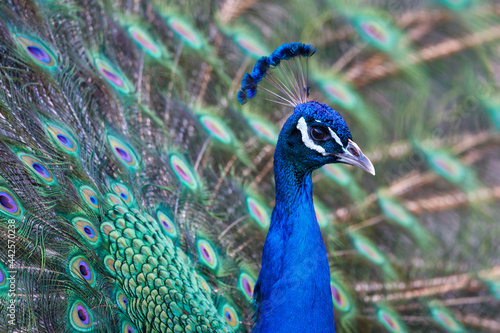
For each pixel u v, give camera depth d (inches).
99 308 158.1
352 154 156.5
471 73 186.4
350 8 187.2
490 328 170.6
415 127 182.2
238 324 160.7
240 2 176.7
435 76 186.7
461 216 175.6
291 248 156.7
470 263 173.2
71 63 163.5
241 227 164.9
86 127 161.9
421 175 178.9
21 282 157.2
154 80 167.3
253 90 157.6
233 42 174.6
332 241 169.2
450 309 170.7
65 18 164.6
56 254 158.1
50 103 161.5
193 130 167.3
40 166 159.3
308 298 156.6
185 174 164.6
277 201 157.5
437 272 172.2
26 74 161.5
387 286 170.2
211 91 170.6
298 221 156.9
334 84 178.5
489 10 189.8
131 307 158.4
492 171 183.6
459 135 188.7
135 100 165.2
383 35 184.9
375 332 167.6
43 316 157.1
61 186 159.3
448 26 188.9
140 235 159.6
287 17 179.9
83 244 158.7
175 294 158.9
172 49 170.9
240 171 167.9
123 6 169.8
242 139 169.9
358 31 184.7
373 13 187.0
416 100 184.5
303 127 156.6
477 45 185.8
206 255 162.2
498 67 199.0
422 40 189.8
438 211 175.9
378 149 177.3
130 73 166.9
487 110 188.2
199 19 173.5
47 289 157.5
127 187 161.5
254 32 175.5
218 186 166.1
